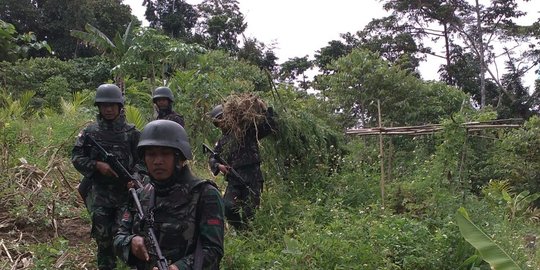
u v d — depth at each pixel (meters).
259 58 32.97
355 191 7.93
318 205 7.12
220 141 6.78
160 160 3.03
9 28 8.37
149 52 14.02
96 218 4.88
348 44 34.03
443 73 33.84
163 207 3.07
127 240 3.14
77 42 34.03
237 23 34.25
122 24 35.44
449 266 5.49
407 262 5.40
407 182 7.97
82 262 5.62
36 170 7.42
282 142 8.00
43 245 5.78
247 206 6.49
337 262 5.27
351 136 11.30
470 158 8.31
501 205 8.27
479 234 4.24
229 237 5.87
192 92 10.20
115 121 5.05
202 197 3.08
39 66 24.27
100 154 4.86
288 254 5.30
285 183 7.98
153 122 3.10
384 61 18.64
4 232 6.21
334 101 18.28
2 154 7.57
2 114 9.74
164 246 3.04
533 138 11.62
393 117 17.94
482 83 31.98
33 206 6.60
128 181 4.85
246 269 5.27
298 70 33.47
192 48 14.22
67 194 7.30
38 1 34.78
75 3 33.84
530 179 11.23
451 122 7.54
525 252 6.22
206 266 2.98
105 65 25.34
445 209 6.83
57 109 18.16
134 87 13.51
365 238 5.73
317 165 8.34
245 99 6.77
